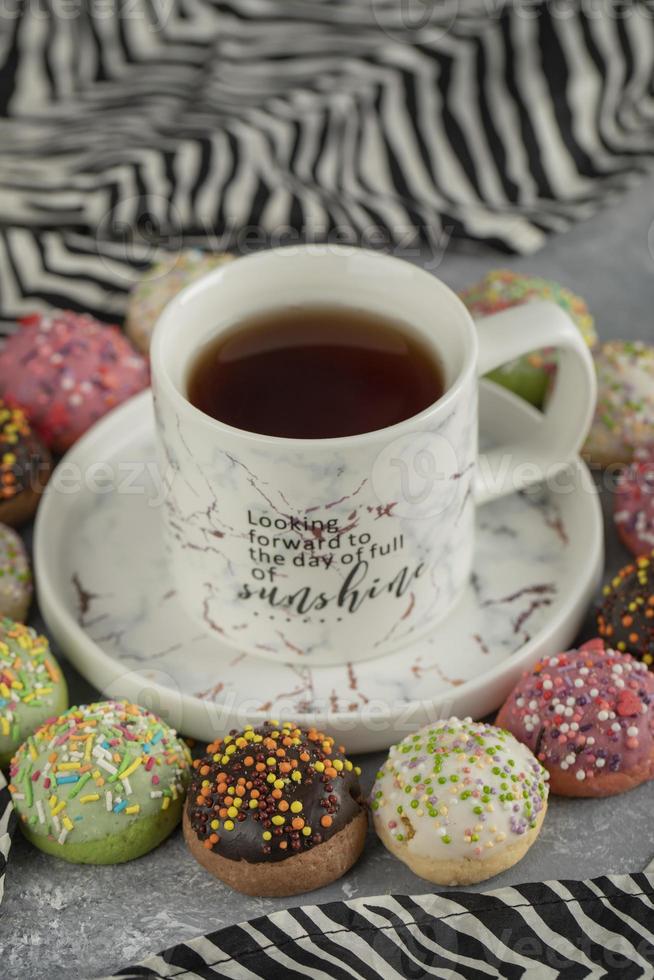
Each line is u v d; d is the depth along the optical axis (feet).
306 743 1.56
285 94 2.42
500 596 1.74
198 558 1.63
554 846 1.59
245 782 1.52
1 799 1.55
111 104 2.41
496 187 2.31
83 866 1.58
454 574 1.66
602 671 1.60
